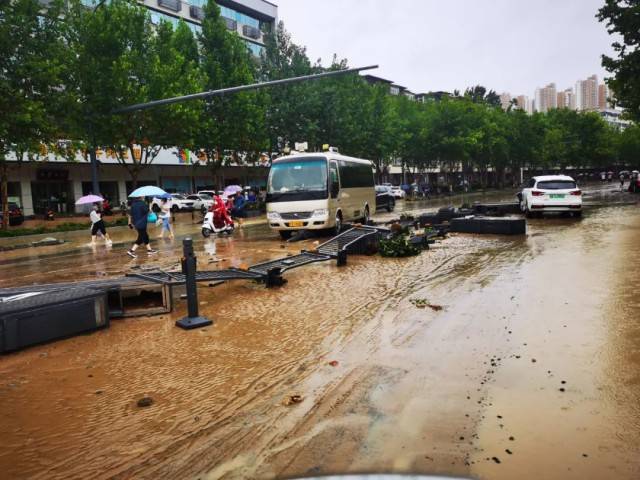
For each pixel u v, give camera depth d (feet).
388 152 159.22
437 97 301.63
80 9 87.20
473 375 14.84
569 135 271.90
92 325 21.01
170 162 139.13
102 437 12.07
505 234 49.34
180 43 104.06
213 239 61.36
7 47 71.05
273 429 12.13
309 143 116.98
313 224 52.60
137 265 41.68
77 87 83.76
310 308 23.75
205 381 15.30
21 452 11.53
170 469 10.59
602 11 78.79
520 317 20.51
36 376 16.33
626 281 25.96
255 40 176.35
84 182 126.31
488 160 223.51
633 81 79.15
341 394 13.97
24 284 35.14
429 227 52.65
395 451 10.85
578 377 14.35
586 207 84.23
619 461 10.19
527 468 10.03
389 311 22.52
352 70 62.39
